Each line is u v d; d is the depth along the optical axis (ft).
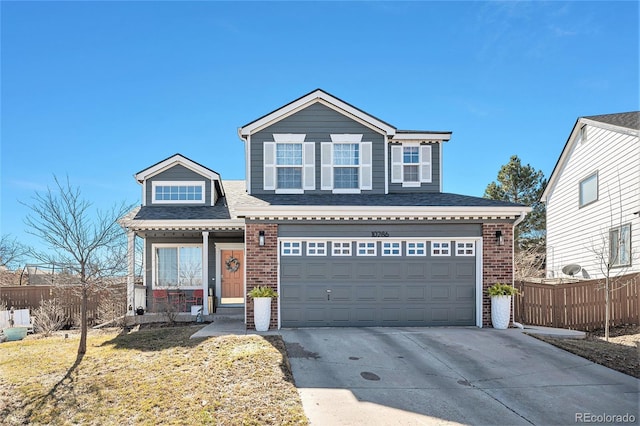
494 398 22.11
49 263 36.63
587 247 60.18
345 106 46.75
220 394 22.30
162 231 49.32
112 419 20.70
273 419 19.43
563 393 22.86
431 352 29.96
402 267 39.34
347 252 39.29
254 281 38.60
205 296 47.47
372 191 46.83
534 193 104.53
